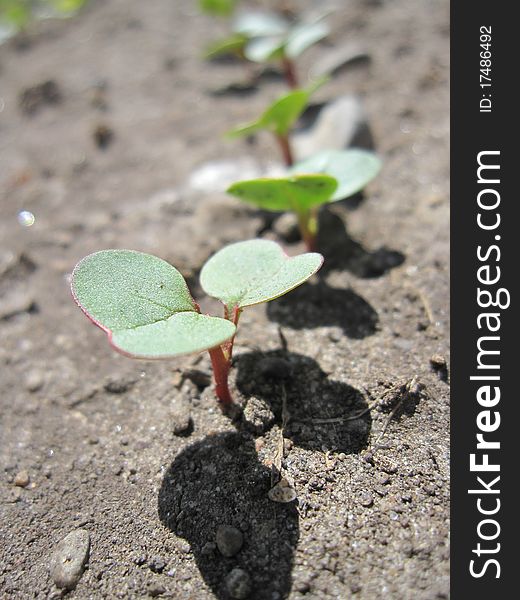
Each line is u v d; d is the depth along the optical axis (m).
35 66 0.18
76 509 0.08
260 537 0.07
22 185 0.13
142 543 0.07
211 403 0.09
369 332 0.09
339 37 0.17
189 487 0.08
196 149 0.14
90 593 0.07
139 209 0.12
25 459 0.09
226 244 0.11
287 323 0.10
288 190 0.09
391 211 0.11
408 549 0.07
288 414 0.08
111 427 0.09
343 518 0.07
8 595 0.07
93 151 0.14
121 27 0.19
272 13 0.18
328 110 0.13
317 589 0.07
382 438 0.08
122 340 0.07
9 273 0.11
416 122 0.13
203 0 0.17
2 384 0.10
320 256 0.07
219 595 0.07
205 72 0.16
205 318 0.07
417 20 0.17
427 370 0.09
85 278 0.07
